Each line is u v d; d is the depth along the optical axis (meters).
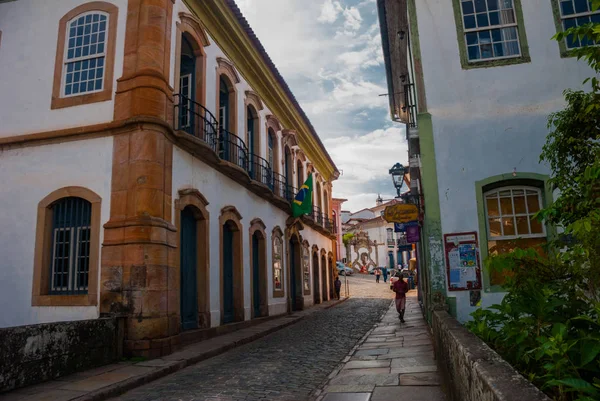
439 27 9.14
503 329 4.43
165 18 11.70
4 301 11.12
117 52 11.51
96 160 11.05
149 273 10.06
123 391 7.31
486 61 8.88
